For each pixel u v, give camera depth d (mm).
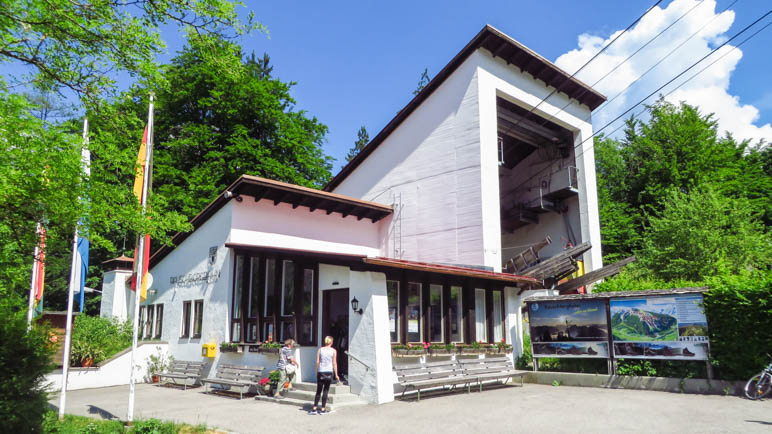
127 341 19188
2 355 6777
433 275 14398
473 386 14578
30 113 7855
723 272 19891
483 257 20047
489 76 22281
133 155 9359
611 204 35938
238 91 28984
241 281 16625
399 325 13406
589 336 14508
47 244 9211
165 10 7844
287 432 9258
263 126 31016
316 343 14508
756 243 22469
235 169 28578
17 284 10211
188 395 14508
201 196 27391
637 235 33625
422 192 22906
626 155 38438
